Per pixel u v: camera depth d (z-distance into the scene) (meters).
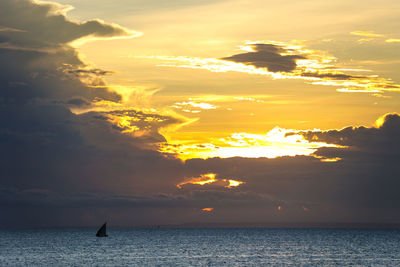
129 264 103.69
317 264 103.62
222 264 102.94
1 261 112.69
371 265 102.19
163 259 113.81
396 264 104.25
